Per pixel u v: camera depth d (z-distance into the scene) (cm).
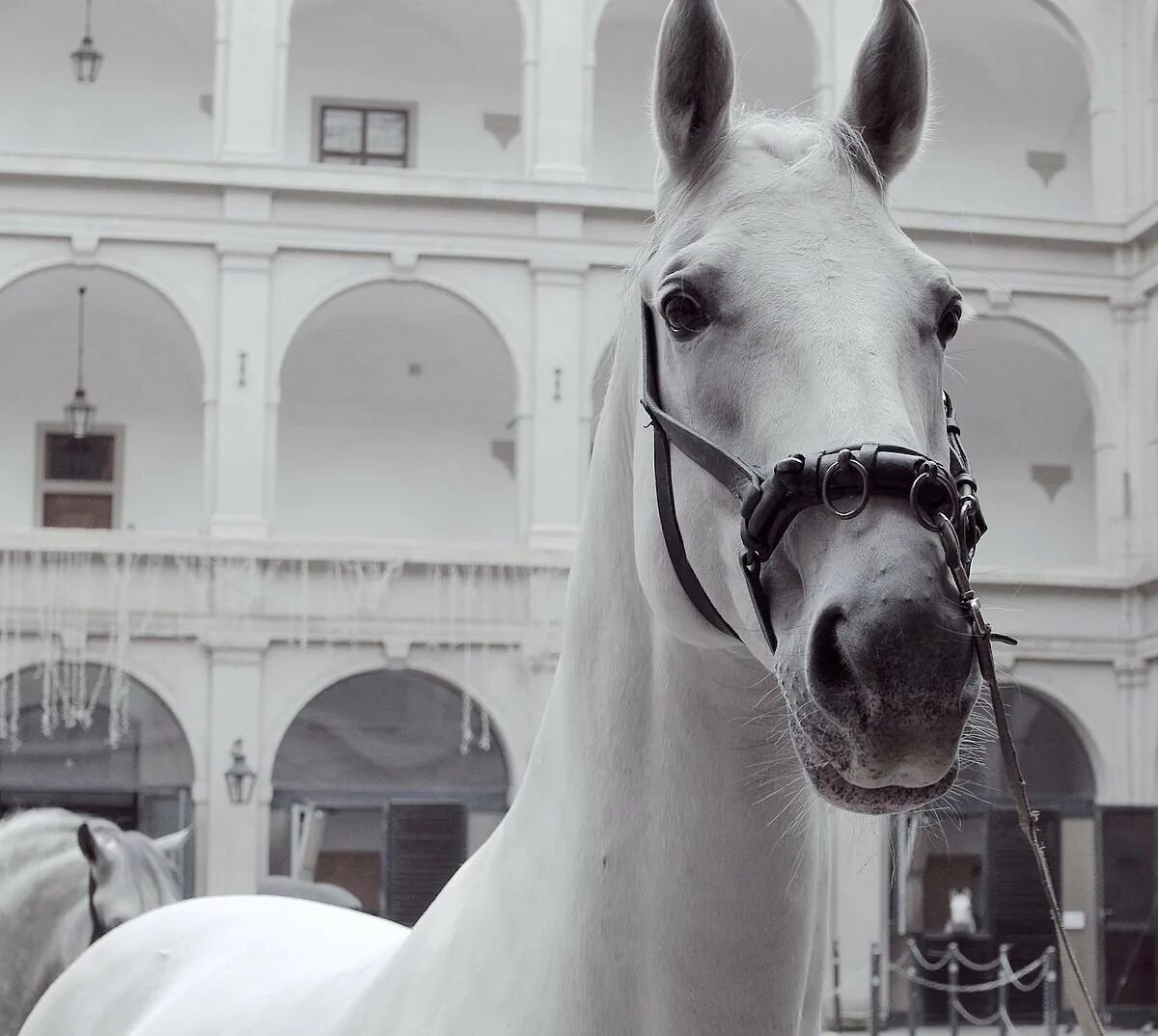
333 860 3034
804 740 203
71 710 2847
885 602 196
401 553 2977
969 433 3781
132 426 3462
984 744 213
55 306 3372
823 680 200
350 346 3556
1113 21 3431
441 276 3152
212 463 3036
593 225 3186
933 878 2811
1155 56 3384
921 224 3228
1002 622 3164
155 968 379
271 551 2945
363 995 293
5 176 3062
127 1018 370
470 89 3616
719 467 224
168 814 2895
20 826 592
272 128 3133
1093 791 3180
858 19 3344
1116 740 3177
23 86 3469
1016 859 2672
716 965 235
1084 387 3459
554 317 3152
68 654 2870
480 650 2992
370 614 2969
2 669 2853
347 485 3578
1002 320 3291
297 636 2944
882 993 2722
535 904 257
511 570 3008
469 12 3547
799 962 236
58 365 3441
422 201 3150
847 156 238
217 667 2920
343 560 2966
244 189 3105
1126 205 3378
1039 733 3198
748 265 227
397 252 3133
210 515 3008
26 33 3472
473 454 3625
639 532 244
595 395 3170
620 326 262
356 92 3581
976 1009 2681
